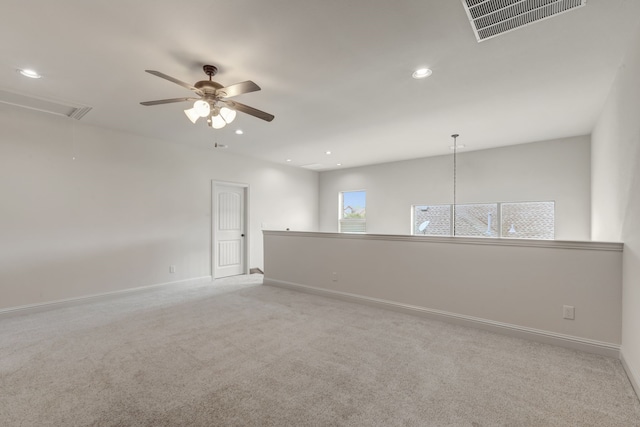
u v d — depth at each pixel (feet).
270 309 12.88
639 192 6.73
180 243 17.38
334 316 11.93
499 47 7.68
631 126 7.45
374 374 7.44
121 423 5.65
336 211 26.11
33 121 12.48
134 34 7.13
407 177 22.02
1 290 11.73
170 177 16.99
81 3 6.05
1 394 6.56
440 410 6.06
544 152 16.74
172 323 11.11
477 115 12.66
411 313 12.09
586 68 8.70
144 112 12.35
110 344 9.20
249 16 6.50
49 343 9.27
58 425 5.60
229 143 17.44
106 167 14.53
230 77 9.30
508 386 6.91
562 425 5.63
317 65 8.60
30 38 7.25
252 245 21.50
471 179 19.22
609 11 6.28
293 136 15.98
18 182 12.15
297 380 7.17
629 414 5.93
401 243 12.49
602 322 8.56
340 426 5.60
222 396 6.52
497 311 10.23
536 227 17.30
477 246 10.66
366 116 12.82
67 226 13.33
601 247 8.58
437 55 8.07
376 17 6.53
